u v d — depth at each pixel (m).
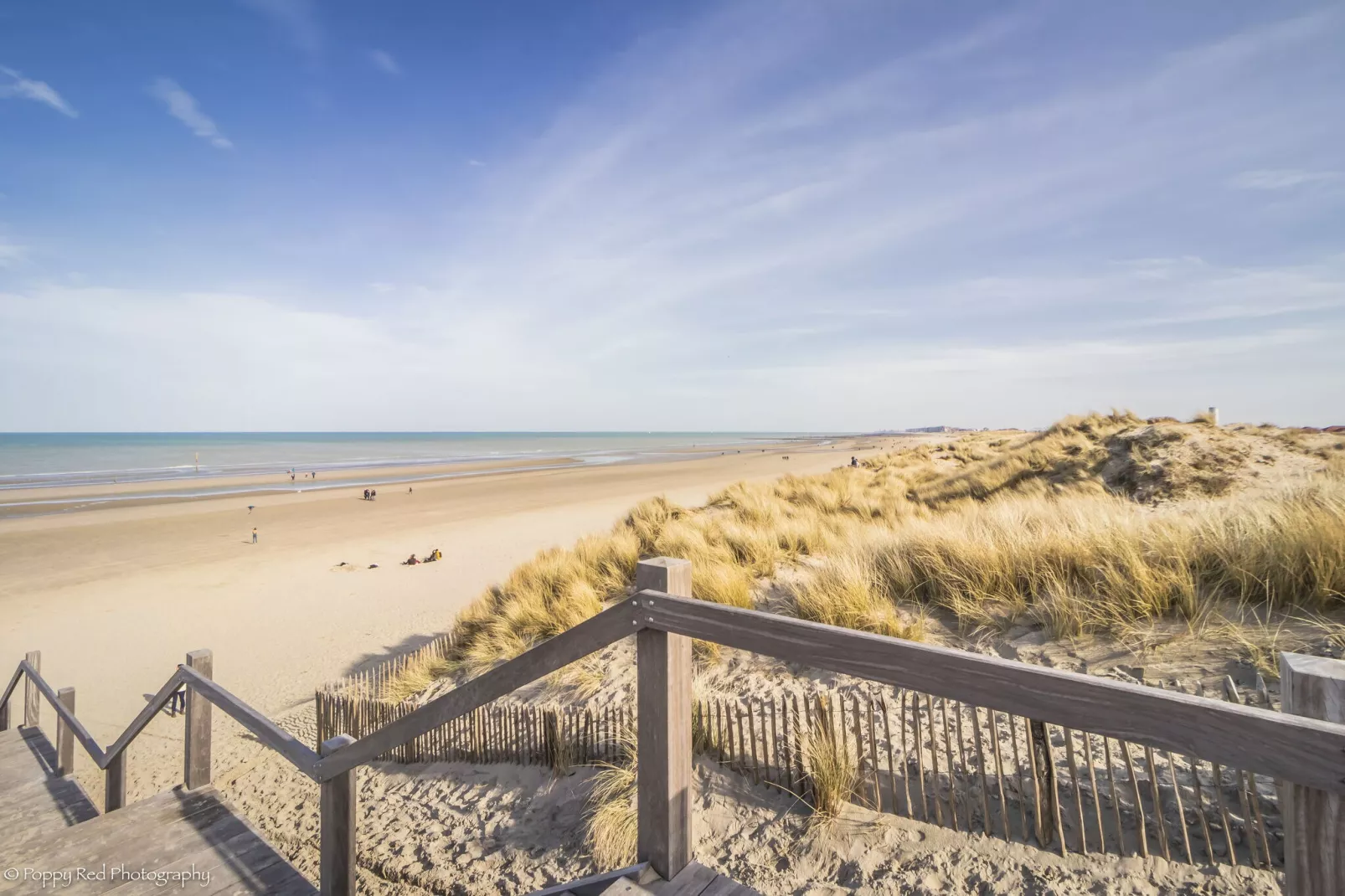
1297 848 1.01
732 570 6.86
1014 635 4.81
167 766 7.43
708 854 3.36
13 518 28.38
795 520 10.81
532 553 19.14
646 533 10.60
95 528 25.06
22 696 9.98
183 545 21.41
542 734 4.92
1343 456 9.90
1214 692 3.57
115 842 3.50
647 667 1.89
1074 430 15.92
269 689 9.96
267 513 29.11
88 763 7.79
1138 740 1.07
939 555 5.94
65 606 14.44
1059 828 2.81
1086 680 1.12
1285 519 4.82
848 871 3.01
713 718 4.40
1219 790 2.56
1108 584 4.79
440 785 5.19
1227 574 4.56
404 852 4.33
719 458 78.06
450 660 8.02
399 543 21.30
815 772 3.50
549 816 4.26
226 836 3.56
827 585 5.88
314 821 5.37
